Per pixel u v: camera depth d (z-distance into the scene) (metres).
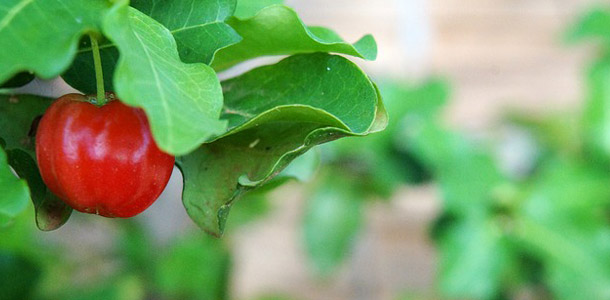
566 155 0.56
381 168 0.48
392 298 0.76
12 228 0.35
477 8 0.83
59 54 0.17
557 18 0.83
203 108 0.17
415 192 0.75
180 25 0.20
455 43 0.83
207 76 0.18
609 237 0.48
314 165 0.25
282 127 0.20
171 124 0.16
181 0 0.20
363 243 0.76
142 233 0.48
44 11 0.17
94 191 0.19
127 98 0.16
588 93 0.51
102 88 0.19
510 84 0.82
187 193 0.20
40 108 0.21
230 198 0.20
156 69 0.17
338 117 0.20
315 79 0.21
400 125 0.48
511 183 0.50
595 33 0.56
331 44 0.20
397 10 0.81
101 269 0.51
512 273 0.49
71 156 0.19
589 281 0.47
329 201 0.50
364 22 0.82
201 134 0.16
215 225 0.20
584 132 0.50
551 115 0.63
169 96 0.17
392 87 0.50
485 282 0.47
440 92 0.50
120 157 0.19
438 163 0.47
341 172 0.51
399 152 0.49
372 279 0.76
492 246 0.48
